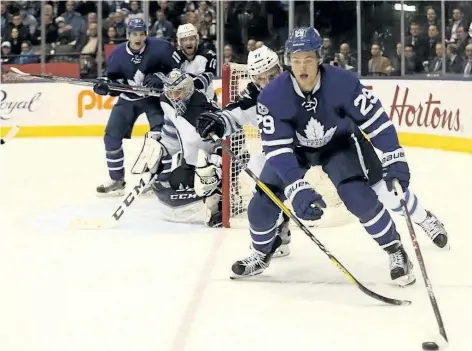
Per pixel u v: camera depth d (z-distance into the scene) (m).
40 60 17.48
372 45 16.47
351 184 5.26
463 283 5.58
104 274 5.95
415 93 13.88
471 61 15.34
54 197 9.55
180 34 9.23
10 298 5.34
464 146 12.95
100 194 9.58
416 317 4.80
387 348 4.26
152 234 7.41
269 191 5.21
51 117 16.27
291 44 4.83
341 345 4.32
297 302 5.17
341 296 5.30
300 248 6.79
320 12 16.80
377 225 5.37
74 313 4.98
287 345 4.33
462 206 8.62
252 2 17.06
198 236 7.30
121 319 4.85
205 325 4.71
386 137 5.04
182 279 5.79
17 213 8.52
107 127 9.51
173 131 8.16
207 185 7.67
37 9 17.39
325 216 7.68
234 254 6.57
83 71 17.33
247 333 4.55
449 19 15.54
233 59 17.31
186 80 7.54
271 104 5.02
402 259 5.50
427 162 12.13
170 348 4.31
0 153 13.78
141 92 8.95
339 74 5.01
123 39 17.45
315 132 5.11
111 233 7.47
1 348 4.35
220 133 5.78
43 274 5.97
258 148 8.34
